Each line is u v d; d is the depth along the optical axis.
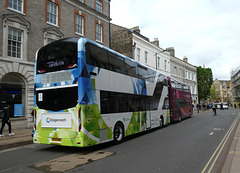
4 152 7.46
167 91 15.92
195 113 34.59
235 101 92.69
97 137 7.25
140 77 11.17
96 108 7.31
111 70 8.45
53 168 5.34
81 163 5.79
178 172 4.96
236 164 5.11
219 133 11.30
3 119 10.56
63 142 6.93
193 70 48.97
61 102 7.09
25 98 13.72
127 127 9.40
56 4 16.06
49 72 7.50
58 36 15.95
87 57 7.09
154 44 30.47
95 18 19.70
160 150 7.36
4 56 12.40
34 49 14.21
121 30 26.45
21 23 13.41
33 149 7.98
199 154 6.71
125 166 5.46
